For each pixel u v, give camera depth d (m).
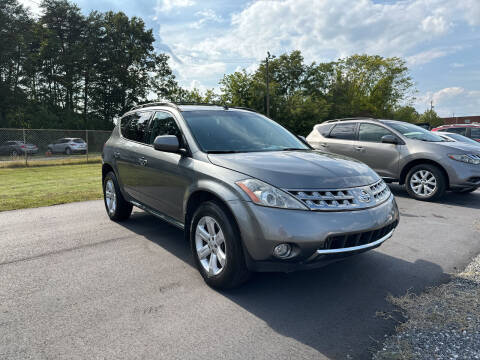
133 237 4.59
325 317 2.62
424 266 3.60
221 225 2.91
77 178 11.45
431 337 2.32
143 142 4.45
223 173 3.01
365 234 2.81
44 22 44.97
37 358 2.12
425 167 6.94
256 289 3.09
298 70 47.97
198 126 3.77
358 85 54.47
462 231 4.87
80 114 46.06
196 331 2.42
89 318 2.58
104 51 45.62
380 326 2.48
